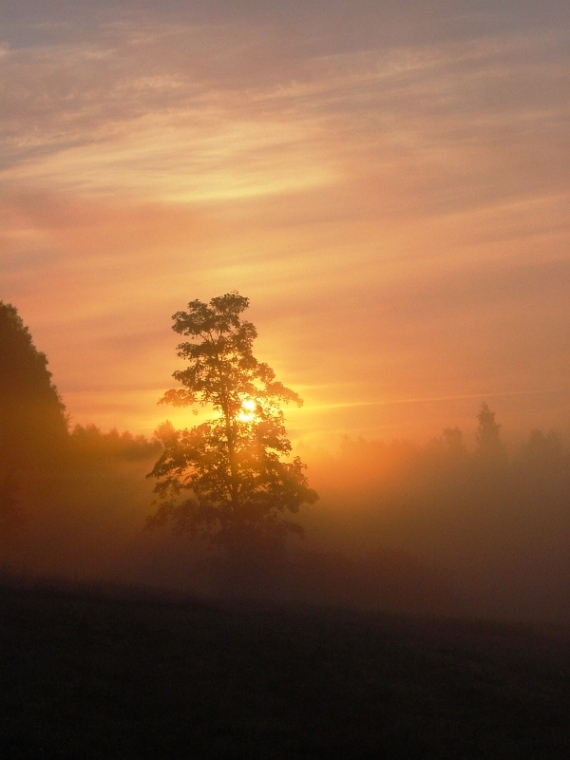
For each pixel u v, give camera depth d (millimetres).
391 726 12039
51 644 15414
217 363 39625
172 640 16703
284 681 14242
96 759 9805
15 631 16219
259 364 40438
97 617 18266
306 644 17594
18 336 52281
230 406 39969
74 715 11391
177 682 13547
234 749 10477
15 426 50250
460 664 17375
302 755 10703
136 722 11320
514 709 13742
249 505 39562
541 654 21297
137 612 20062
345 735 11438
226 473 39750
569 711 13945
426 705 13602
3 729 10562
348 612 27875
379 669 15969
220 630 18297
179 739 10750
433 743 11398
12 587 23125
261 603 28516
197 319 40000
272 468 39438
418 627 24969
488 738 12000
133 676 13680
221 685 13562
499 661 18750
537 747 11773
